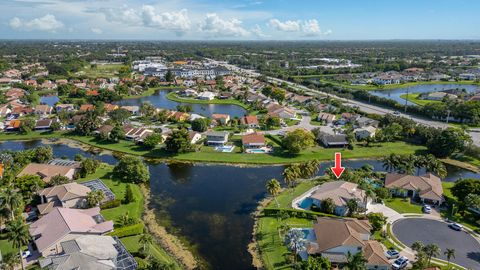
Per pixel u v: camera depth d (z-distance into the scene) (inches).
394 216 4025.6
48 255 3193.9
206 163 5885.8
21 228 2989.7
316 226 3609.7
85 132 7367.1
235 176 5359.3
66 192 4158.5
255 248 3511.3
